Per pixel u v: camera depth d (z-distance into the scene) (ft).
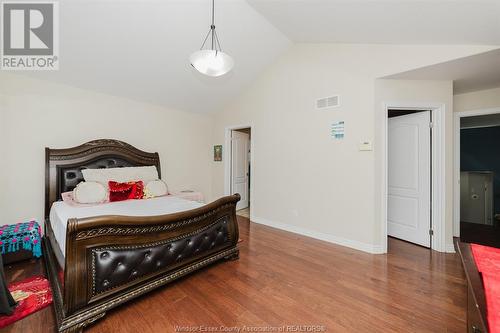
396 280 7.36
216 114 17.34
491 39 6.61
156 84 12.45
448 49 7.75
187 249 7.20
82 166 11.23
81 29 8.43
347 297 6.44
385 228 9.71
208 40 10.30
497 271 3.50
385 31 7.79
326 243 10.78
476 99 10.96
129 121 13.38
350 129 10.20
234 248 8.93
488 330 2.51
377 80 9.53
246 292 6.66
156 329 5.21
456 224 11.71
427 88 9.64
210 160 17.83
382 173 9.68
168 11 8.51
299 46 12.03
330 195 10.97
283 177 13.01
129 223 5.70
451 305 6.07
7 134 9.66
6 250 8.32
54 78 10.55
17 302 6.02
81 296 5.00
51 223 9.21
